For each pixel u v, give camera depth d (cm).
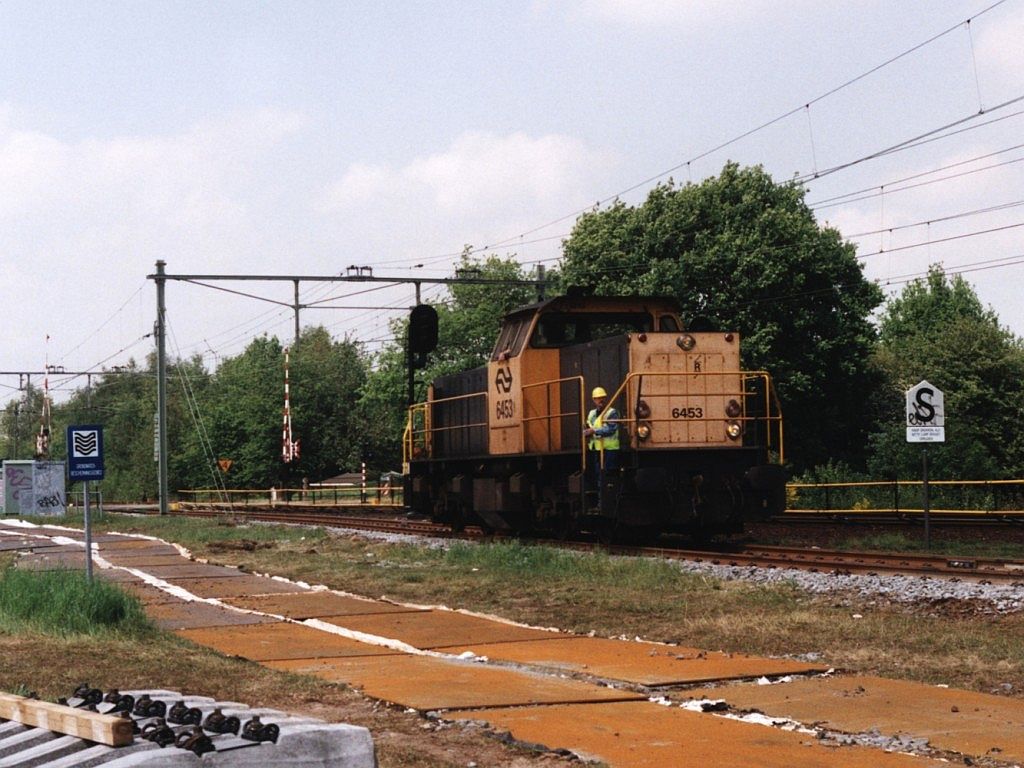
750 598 1556
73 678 999
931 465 4294
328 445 9188
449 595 1709
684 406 2342
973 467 4228
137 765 507
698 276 5028
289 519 4184
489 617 1473
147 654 1132
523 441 2594
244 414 8988
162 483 4678
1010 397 6856
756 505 2358
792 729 833
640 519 2314
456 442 3073
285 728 572
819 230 5219
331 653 1173
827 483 4294
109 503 9281
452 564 2108
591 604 1561
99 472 1619
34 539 3244
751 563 1995
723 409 2372
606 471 2300
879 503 3819
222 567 2216
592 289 2591
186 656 1127
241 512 5419
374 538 2788
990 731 809
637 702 915
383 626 1379
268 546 2677
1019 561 1903
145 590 1803
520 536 2800
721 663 1095
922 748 762
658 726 820
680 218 5144
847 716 862
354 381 9494
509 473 2709
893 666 1086
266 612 1535
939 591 1540
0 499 5853
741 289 4994
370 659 1136
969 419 6719
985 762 729
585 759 726
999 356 6969
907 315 10069
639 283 5125
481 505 2847
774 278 4941
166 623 1416
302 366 9169
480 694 936
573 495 2464
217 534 3089
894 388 6944
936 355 7125
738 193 5241
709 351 2372
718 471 2355
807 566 1938
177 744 535
